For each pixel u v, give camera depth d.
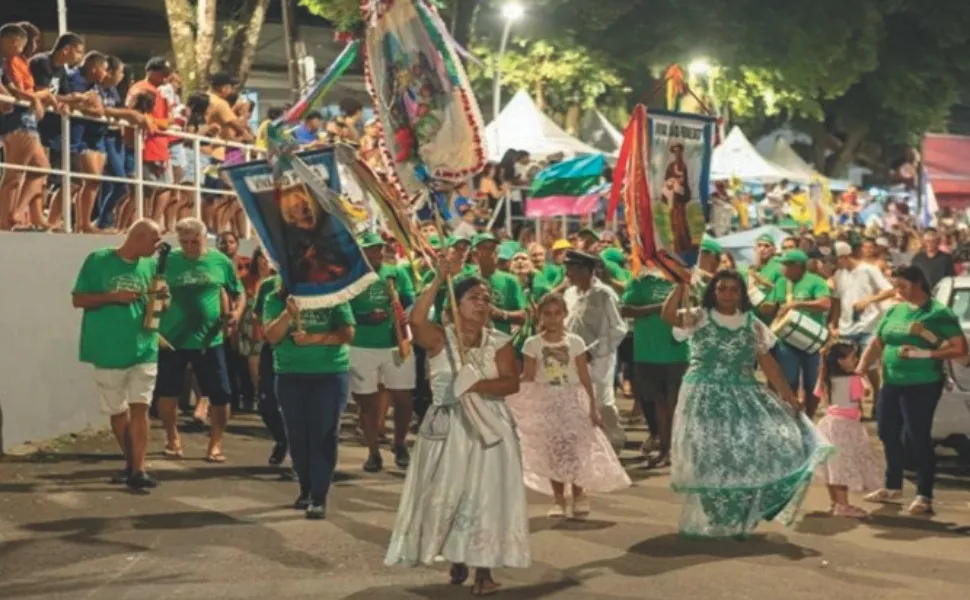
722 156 32.19
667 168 10.32
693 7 32.34
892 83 40.84
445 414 8.23
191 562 8.97
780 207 32.62
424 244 8.77
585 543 9.80
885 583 8.68
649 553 9.48
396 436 12.88
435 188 8.83
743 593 8.40
